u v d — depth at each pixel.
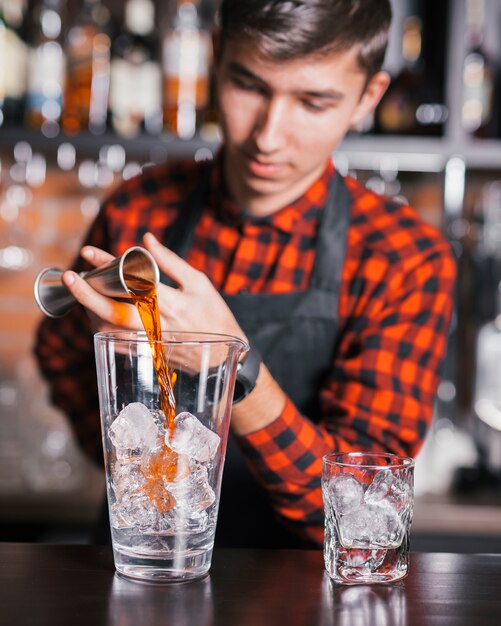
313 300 1.38
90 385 1.62
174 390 0.73
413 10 2.53
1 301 2.63
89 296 0.88
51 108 2.27
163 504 0.75
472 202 2.62
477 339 2.37
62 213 2.63
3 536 2.05
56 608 0.70
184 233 1.48
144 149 2.23
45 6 2.28
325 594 0.75
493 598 0.74
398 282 1.36
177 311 0.95
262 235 1.41
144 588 0.75
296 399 1.42
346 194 1.44
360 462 0.82
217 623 0.67
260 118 1.23
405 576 0.80
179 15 2.28
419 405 1.27
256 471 1.10
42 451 2.28
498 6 2.59
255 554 0.86
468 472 2.17
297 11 1.14
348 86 1.23
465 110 2.40
